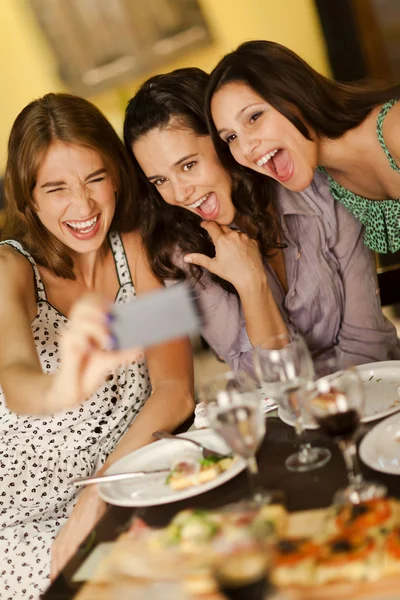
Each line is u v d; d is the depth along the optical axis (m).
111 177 2.00
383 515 1.01
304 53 4.32
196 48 4.57
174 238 2.16
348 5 4.09
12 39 4.67
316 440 1.37
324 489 1.18
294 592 0.94
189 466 1.35
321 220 2.15
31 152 1.91
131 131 2.02
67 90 4.79
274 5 4.28
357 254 2.19
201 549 0.95
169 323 1.14
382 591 0.92
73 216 1.96
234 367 2.24
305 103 1.90
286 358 1.31
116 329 1.16
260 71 1.85
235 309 2.19
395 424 1.29
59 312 2.07
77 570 1.17
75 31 4.64
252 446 1.21
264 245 2.15
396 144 1.91
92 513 1.60
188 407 1.89
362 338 2.17
